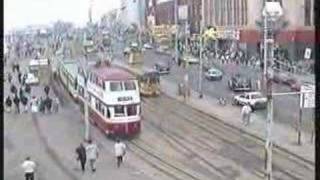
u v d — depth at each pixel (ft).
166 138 52.44
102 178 48.75
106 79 51.98
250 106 53.93
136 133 52.75
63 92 52.90
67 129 51.90
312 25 52.65
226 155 52.65
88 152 49.57
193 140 53.78
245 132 53.31
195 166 52.03
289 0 53.16
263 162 51.11
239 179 50.11
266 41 54.80
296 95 52.49
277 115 53.11
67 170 48.55
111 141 51.88
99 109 52.16
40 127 50.78
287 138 51.80
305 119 51.03
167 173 49.16
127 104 52.42
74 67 53.93
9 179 47.91
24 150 49.60
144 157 51.75
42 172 48.01
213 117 53.78
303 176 48.96
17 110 51.52
